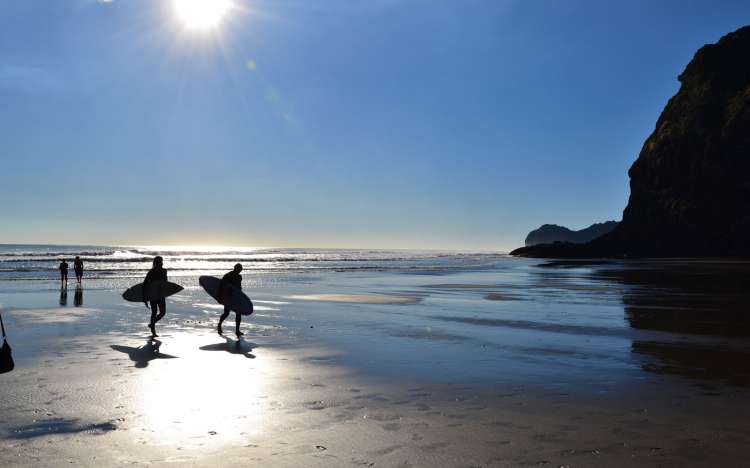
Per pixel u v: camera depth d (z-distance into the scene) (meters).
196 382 7.19
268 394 6.58
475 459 4.41
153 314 11.76
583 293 23.11
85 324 13.09
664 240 85.25
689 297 20.64
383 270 52.94
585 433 5.09
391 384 7.12
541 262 82.75
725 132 77.69
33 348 9.74
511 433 5.09
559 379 7.42
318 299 20.67
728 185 77.50
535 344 10.39
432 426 5.32
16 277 34.72
